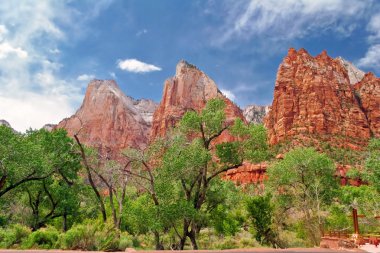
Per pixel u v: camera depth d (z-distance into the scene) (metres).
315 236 33.16
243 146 29.72
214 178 32.31
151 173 28.34
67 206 36.31
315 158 38.00
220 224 34.06
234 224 38.38
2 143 27.80
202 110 29.77
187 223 27.30
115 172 31.86
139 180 30.09
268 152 30.55
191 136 30.67
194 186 31.20
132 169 29.77
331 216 38.22
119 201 32.69
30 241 22.30
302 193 37.44
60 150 33.97
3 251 18.33
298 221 37.19
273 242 34.41
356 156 134.25
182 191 30.72
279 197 38.72
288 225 38.62
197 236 33.88
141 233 36.38
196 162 26.91
